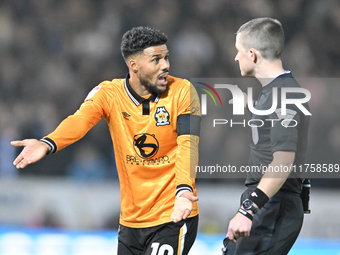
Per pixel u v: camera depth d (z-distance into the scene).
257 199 8.64
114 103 10.54
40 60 36.69
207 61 37.09
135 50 10.02
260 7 38.88
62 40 37.66
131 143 10.47
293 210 9.91
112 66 36.91
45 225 22.77
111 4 39.03
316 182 22.98
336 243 20.00
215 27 38.50
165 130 10.33
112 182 26.17
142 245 10.84
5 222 22.78
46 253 18.81
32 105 34.16
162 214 10.52
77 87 35.69
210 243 19.69
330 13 38.38
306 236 20.36
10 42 37.19
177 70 36.75
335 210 20.64
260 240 9.94
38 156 9.16
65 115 34.53
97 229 22.69
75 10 38.66
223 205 21.53
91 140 29.81
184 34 38.16
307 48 37.50
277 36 9.66
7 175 27.17
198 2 38.91
